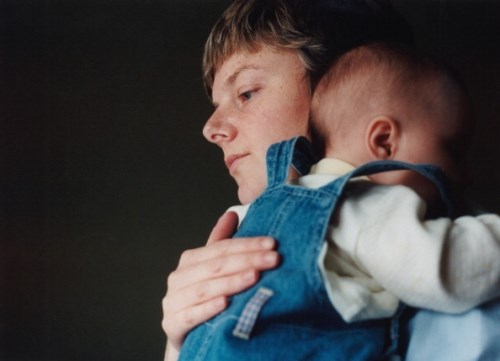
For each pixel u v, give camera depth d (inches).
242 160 45.5
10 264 114.0
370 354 29.1
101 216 114.5
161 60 114.4
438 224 29.0
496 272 28.4
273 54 45.4
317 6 46.9
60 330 112.9
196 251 36.2
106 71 115.3
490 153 100.3
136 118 114.8
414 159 33.8
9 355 112.0
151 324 112.3
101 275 113.6
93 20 115.6
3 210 115.3
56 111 116.1
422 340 30.5
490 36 102.3
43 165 115.7
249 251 31.8
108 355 112.3
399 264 28.1
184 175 113.9
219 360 29.1
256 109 45.1
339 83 36.1
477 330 29.1
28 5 116.2
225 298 32.0
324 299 28.7
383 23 47.9
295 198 31.9
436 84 34.8
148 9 114.7
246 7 46.6
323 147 36.5
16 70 116.4
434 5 103.1
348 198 30.6
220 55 47.3
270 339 28.9
